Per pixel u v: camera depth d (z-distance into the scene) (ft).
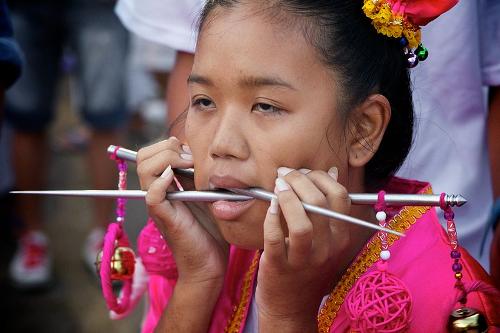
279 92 10.11
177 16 15.40
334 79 10.37
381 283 9.84
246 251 12.37
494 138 15.23
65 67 38.83
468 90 14.43
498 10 14.40
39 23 29.04
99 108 29.40
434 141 14.53
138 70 34.19
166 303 12.85
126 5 16.31
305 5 10.30
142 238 12.59
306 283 10.40
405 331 9.96
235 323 11.97
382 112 10.80
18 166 29.76
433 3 10.69
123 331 26.58
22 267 29.04
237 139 10.18
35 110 29.60
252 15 10.19
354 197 10.14
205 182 10.61
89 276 30.01
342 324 10.97
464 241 14.85
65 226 33.35
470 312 10.19
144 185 11.24
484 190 15.02
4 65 14.10
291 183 9.95
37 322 27.37
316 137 10.32
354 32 10.54
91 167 30.22
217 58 10.20
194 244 11.41
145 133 39.09
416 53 11.24
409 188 11.64
